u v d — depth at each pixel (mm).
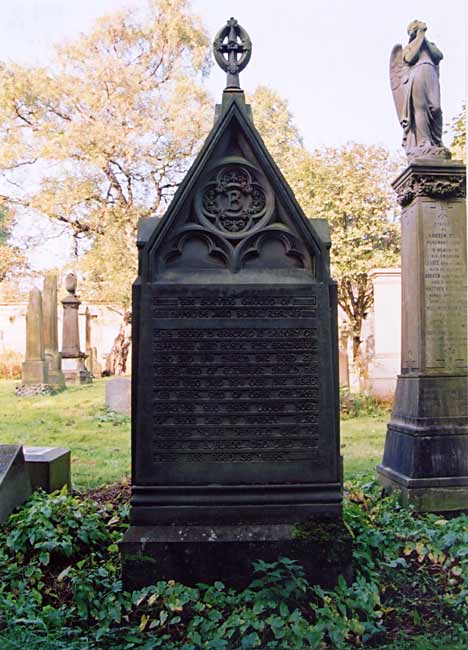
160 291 3660
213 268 3762
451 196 5742
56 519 4117
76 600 3195
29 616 3041
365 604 3133
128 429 10219
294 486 3562
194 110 23781
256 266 3777
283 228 3773
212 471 3586
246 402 3627
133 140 23250
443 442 5418
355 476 6469
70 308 21250
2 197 25906
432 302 5633
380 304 12805
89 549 4066
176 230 3760
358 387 15094
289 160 19984
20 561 3795
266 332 3662
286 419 3627
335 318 3695
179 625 3061
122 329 28953
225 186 3799
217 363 3641
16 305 29641
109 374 28031
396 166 17156
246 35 3867
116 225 24172
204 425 3607
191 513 3518
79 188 23578
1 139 24094
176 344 3643
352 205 16531
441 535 4238
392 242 17578
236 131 3812
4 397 15562
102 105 23281
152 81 24188
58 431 10039
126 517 4656
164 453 3592
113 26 23891
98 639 2877
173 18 24250
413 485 5297
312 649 2842
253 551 3408
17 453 4660
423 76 5895
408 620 3213
